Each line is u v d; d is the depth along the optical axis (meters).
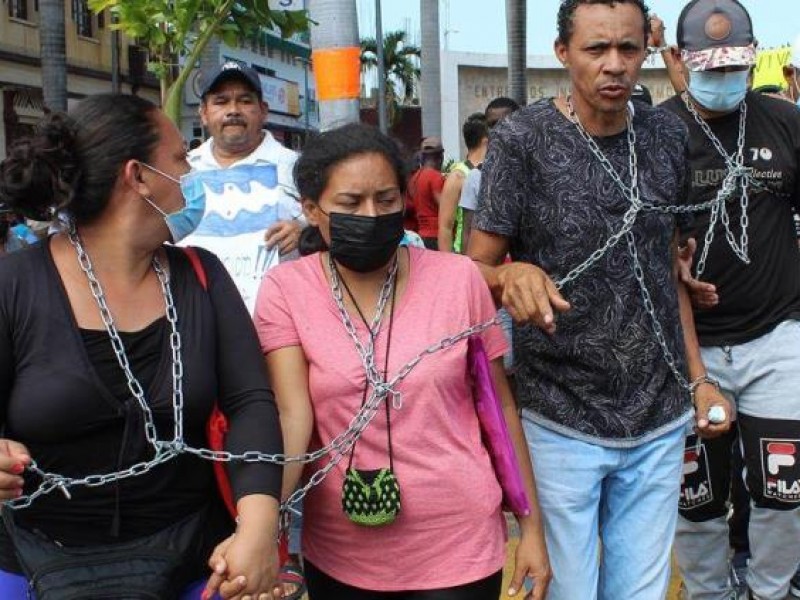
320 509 2.77
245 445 2.48
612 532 3.38
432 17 15.25
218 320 2.57
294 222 4.36
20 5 22.52
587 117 3.22
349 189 2.66
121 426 2.41
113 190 2.41
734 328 4.09
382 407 2.69
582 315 3.20
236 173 4.39
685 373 3.35
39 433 2.35
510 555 5.18
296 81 34.50
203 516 2.55
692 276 4.04
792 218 4.15
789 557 4.13
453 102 28.80
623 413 3.22
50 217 2.46
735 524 4.74
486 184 3.29
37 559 2.39
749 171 3.96
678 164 3.34
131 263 2.46
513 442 2.99
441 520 2.70
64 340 2.37
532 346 3.28
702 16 3.93
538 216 3.24
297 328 2.76
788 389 4.02
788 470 4.03
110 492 2.42
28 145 2.36
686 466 4.12
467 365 2.82
